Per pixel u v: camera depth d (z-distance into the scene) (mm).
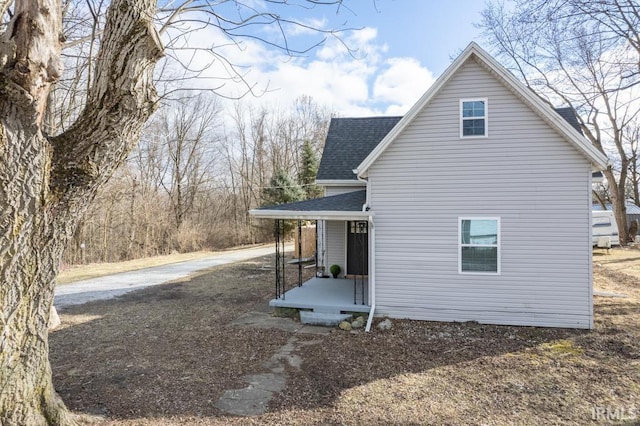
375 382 5590
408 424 4395
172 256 26781
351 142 14805
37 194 3410
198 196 36688
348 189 13367
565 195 8180
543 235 8281
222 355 6699
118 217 27031
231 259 22750
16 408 3570
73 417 4246
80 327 8602
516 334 7848
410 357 6629
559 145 8203
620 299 10742
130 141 3787
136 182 27484
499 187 8492
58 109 10664
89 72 4992
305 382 5582
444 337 7691
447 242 8758
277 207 9766
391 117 15984
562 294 8195
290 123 42406
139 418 4469
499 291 8484
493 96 8531
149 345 7258
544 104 8070
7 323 3449
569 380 5633
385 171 9078
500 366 6207
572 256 8148
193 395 5121
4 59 2973
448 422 4441
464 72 8680
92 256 25141
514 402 4965
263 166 41031
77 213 3793
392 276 9039
